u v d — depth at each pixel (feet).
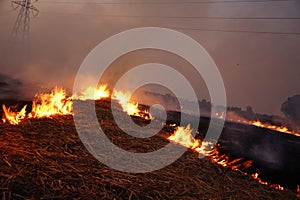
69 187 9.07
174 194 10.48
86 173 10.32
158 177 11.69
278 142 26.99
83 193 8.90
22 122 14.97
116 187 9.77
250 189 13.41
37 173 9.33
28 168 9.52
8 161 9.68
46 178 9.20
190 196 10.69
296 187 17.78
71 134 14.53
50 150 11.78
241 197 12.05
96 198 8.82
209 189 11.94
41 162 10.27
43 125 15.08
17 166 9.46
